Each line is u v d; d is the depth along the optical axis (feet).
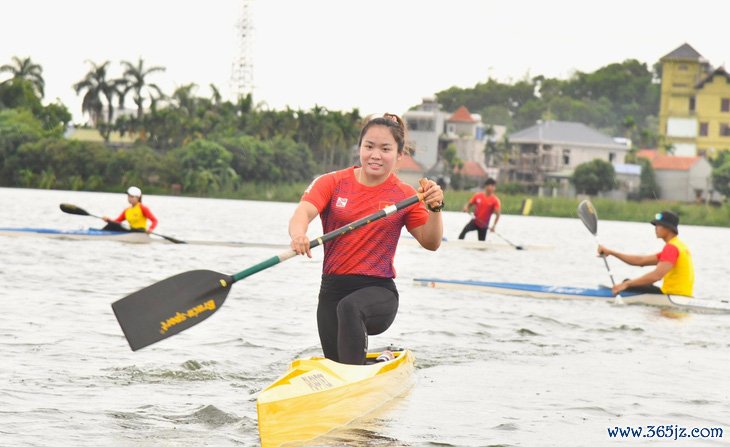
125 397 28.02
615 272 88.28
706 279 83.46
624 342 42.75
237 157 382.83
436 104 501.97
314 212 28.04
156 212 189.47
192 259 77.30
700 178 429.38
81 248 82.07
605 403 29.32
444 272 78.23
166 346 36.47
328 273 28.58
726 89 488.02
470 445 23.98
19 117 382.42
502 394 30.19
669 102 496.64
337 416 25.26
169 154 372.38
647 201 422.82
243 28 473.26
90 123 442.91
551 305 56.24
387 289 28.48
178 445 23.15
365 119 29.25
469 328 44.91
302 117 422.00
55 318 42.04
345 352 27.48
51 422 24.88
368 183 28.48
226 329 41.24
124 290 53.67
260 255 85.76
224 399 28.09
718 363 37.52
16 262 66.95
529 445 24.21
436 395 29.71
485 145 486.38
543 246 117.29
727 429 26.43
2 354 33.40
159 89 417.28
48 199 228.22
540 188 439.63
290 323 43.80
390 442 23.98
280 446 23.00
